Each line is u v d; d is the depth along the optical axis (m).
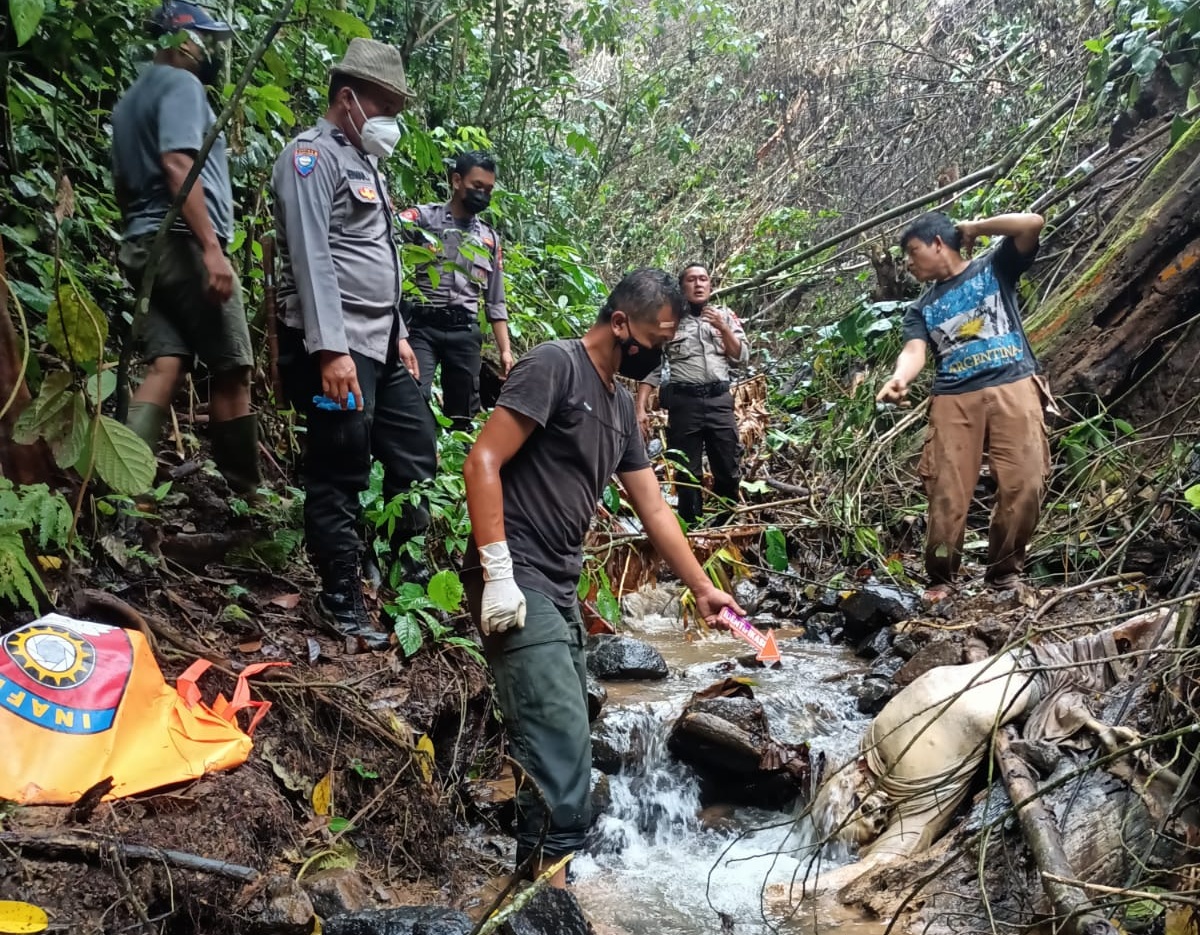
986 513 5.82
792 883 2.83
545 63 7.97
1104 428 5.73
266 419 4.26
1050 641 3.71
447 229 4.78
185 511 3.47
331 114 3.14
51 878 1.87
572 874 3.09
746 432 7.05
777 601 5.43
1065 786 2.77
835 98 11.67
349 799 2.72
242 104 3.64
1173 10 6.16
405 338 3.58
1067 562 4.81
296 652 3.03
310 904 2.11
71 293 2.48
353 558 3.23
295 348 3.08
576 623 2.64
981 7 10.65
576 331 6.67
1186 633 2.95
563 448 2.49
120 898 1.88
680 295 2.47
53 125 3.08
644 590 5.35
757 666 4.43
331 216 3.07
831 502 6.02
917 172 9.94
